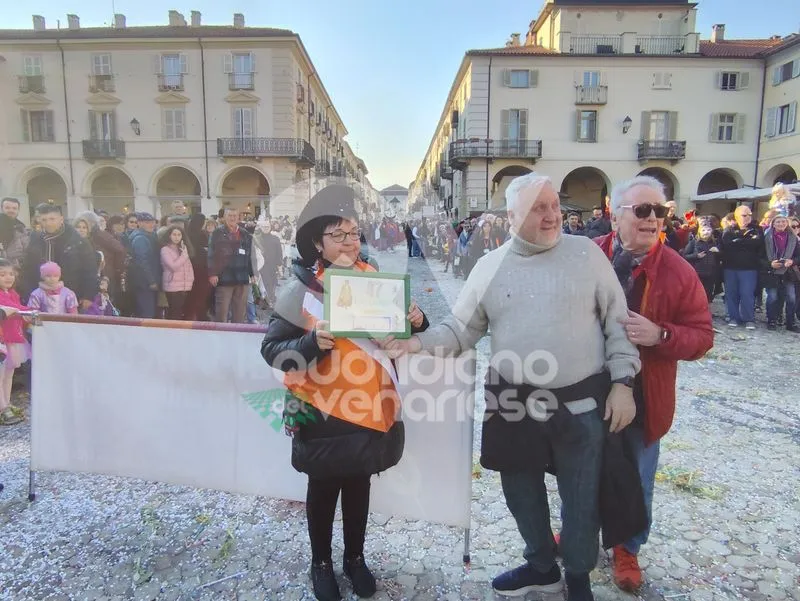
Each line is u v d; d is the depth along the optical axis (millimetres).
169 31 28031
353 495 1984
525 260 1736
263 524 2504
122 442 2541
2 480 2908
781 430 3617
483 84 25625
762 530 2451
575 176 28812
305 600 2012
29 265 4539
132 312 5793
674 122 25969
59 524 2496
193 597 2027
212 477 2477
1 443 3428
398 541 2398
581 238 1764
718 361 5488
